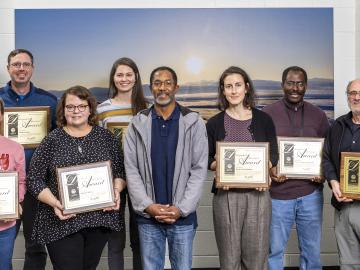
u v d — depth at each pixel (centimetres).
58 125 230
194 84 341
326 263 352
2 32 336
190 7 341
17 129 265
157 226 227
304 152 274
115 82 274
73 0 338
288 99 284
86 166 221
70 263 216
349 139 254
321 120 288
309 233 280
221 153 240
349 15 348
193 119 230
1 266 232
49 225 218
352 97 249
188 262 227
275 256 281
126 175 231
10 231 233
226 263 238
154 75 233
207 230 351
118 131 269
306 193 278
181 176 225
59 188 215
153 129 230
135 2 340
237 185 237
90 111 232
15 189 229
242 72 247
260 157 239
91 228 222
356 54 346
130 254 344
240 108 246
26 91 283
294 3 345
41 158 222
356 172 246
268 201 242
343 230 257
